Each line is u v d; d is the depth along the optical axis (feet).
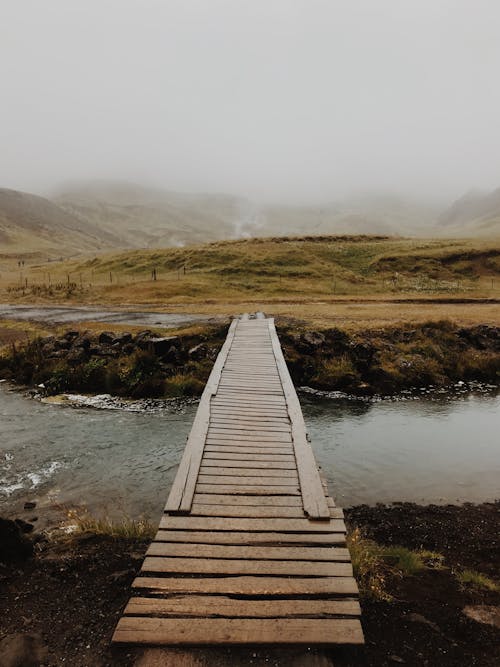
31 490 42.86
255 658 19.94
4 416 64.75
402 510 40.81
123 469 47.70
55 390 76.64
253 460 35.96
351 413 69.46
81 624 23.76
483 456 54.08
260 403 50.21
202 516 28.25
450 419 67.41
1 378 83.61
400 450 55.62
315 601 21.99
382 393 79.71
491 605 26.86
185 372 79.92
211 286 197.36
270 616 21.16
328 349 89.45
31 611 24.79
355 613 21.35
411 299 169.78
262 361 70.44
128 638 20.01
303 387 82.48
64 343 88.22
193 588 22.53
